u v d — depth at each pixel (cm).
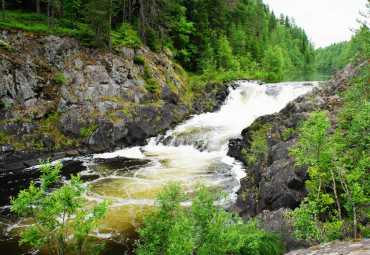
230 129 2273
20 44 2025
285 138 1368
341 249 332
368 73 776
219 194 661
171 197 689
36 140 1831
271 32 8256
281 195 920
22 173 1588
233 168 1605
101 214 535
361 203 506
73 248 554
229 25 5578
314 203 514
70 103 2081
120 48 2486
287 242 693
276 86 3095
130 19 3106
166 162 1761
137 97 2428
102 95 2230
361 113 596
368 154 593
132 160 1816
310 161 544
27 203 491
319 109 1383
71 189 516
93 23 2311
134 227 999
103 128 2031
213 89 3269
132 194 1272
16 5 2812
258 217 869
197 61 3888
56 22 2638
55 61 2170
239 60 5069
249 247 604
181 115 2733
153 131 2319
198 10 3947
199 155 1909
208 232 550
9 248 886
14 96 1903
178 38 3562
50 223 507
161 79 2814
